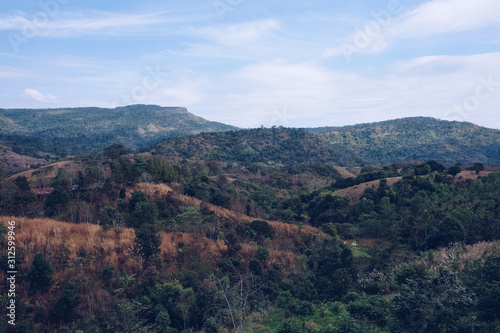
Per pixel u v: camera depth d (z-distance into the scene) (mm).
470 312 23969
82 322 25938
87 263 31328
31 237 31766
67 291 26828
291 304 31234
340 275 35531
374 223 54250
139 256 33656
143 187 50469
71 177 49469
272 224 54375
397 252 46750
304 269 39312
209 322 27578
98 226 37469
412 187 63656
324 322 28125
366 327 24234
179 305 28516
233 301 29672
